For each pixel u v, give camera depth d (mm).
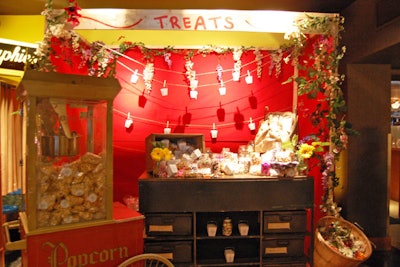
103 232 2309
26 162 2150
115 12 2818
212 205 2834
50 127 2195
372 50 3234
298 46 3199
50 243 2133
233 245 3154
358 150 3664
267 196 2867
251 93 3820
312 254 2986
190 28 2881
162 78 3771
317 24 2963
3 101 4035
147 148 3268
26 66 2312
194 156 3020
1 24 3797
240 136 3848
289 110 3820
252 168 3072
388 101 3674
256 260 3018
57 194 2203
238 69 3750
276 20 2930
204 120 3824
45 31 2596
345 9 3680
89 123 2354
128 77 3730
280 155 2965
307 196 2908
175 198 2818
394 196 6250
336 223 3035
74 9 2611
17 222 2865
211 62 3793
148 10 2840
